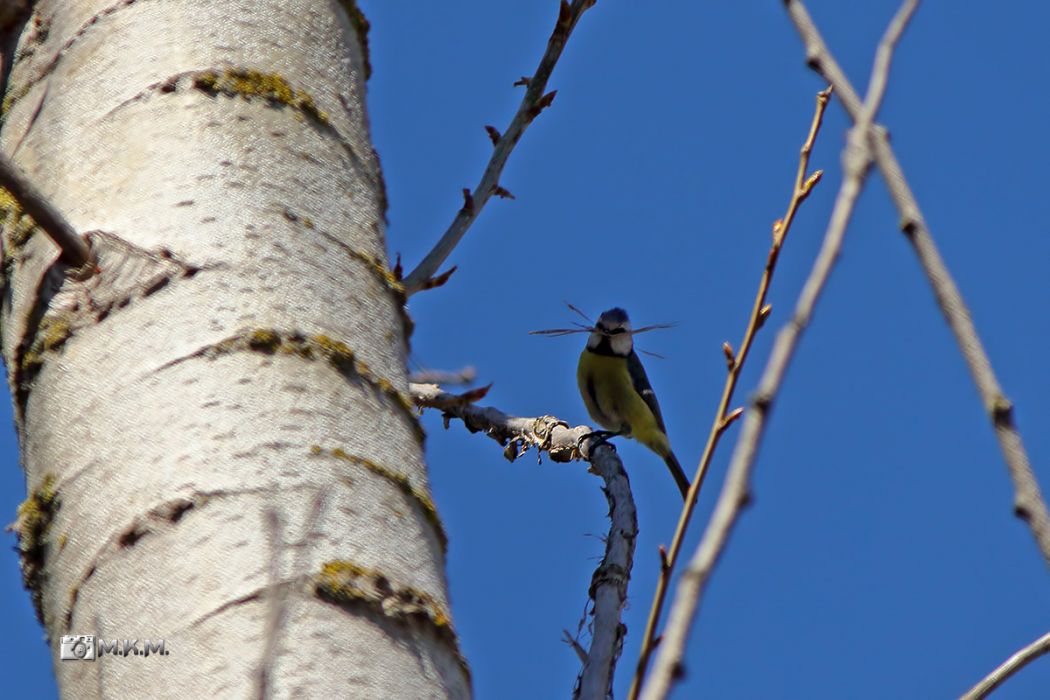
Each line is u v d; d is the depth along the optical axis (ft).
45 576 13.14
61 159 15.47
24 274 14.61
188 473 12.59
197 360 13.35
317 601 11.85
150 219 14.42
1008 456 9.32
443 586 13.11
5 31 17.21
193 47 15.90
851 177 10.45
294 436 12.98
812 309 9.84
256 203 14.69
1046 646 11.02
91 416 13.32
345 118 16.55
